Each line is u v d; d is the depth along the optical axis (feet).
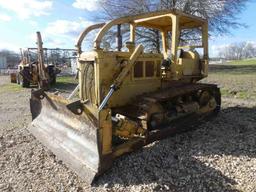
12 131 21.86
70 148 16.11
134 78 18.58
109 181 13.66
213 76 62.28
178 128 19.29
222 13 79.51
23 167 15.67
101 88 17.10
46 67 52.29
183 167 14.70
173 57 19.89
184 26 23.70
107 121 14.12
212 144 17.51
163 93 18.70
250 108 26.66
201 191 12.67
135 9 78.69
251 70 78.13
